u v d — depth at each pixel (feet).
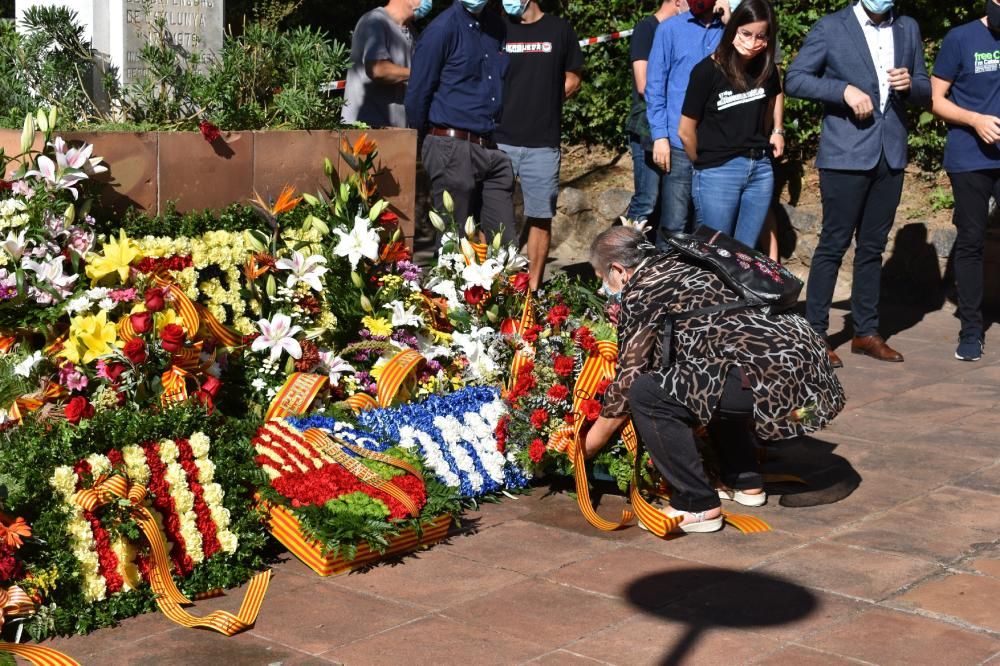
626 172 35.86
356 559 14.73
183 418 14.43
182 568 13.93
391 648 12.66
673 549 15.44
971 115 24.54
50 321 15.51
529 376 17.62
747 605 13.75
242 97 19.69
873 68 24.43
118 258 15.96
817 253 25.35
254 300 17.58
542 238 27.27
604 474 17.34
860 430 20.53
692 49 25.04
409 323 18.40
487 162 23.84
